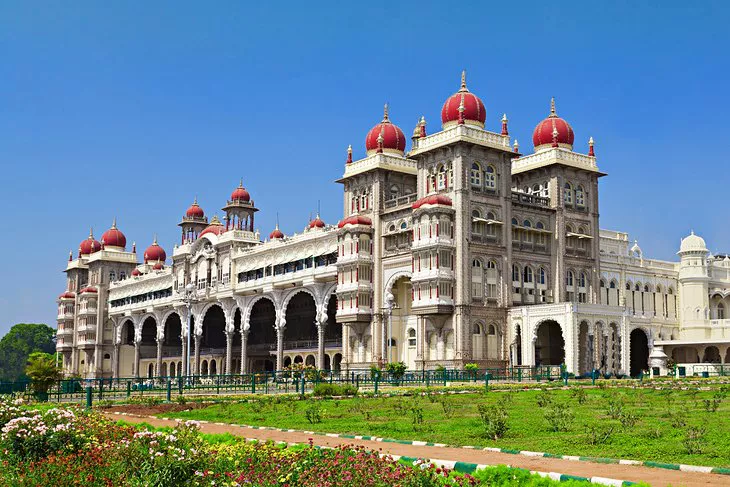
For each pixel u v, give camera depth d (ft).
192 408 132.36
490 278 237.25
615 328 235.40
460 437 81.30
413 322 248.52
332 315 309.22
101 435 67.21
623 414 89.66
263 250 309.83
